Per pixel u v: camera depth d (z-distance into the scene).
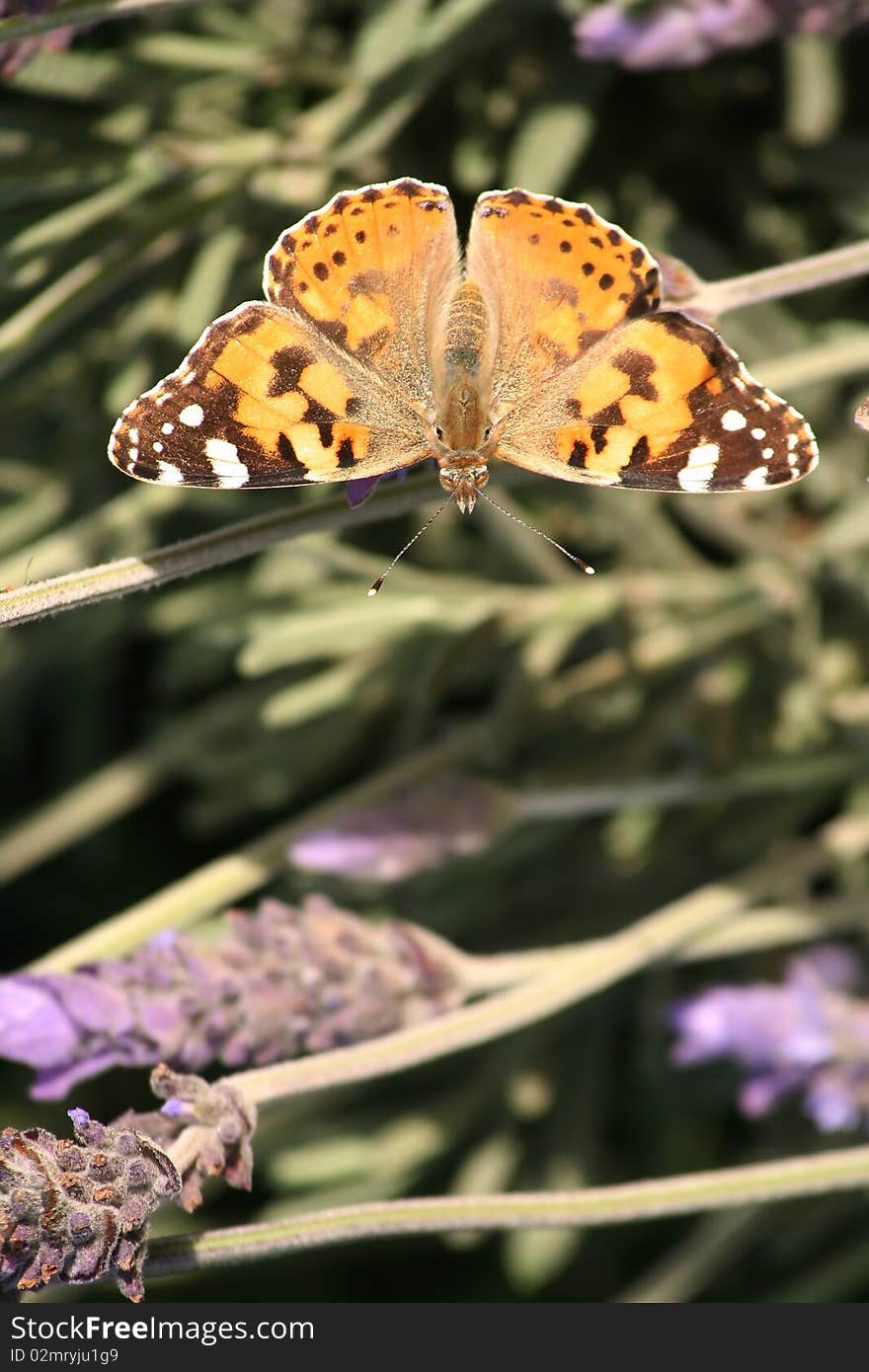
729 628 0.69
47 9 0.62
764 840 0.69
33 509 0.69
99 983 0.61
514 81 0.68
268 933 0.63
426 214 0.61
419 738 0.69
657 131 0.69
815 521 0.69
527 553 0.68
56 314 0.65
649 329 0.61
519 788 0.67
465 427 0.61
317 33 0.68
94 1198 0.59
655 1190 0.62
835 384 0.68
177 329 0.66
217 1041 0.62
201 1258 0.60
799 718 0.68
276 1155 0.69
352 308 0.61
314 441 0.61
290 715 0.68
